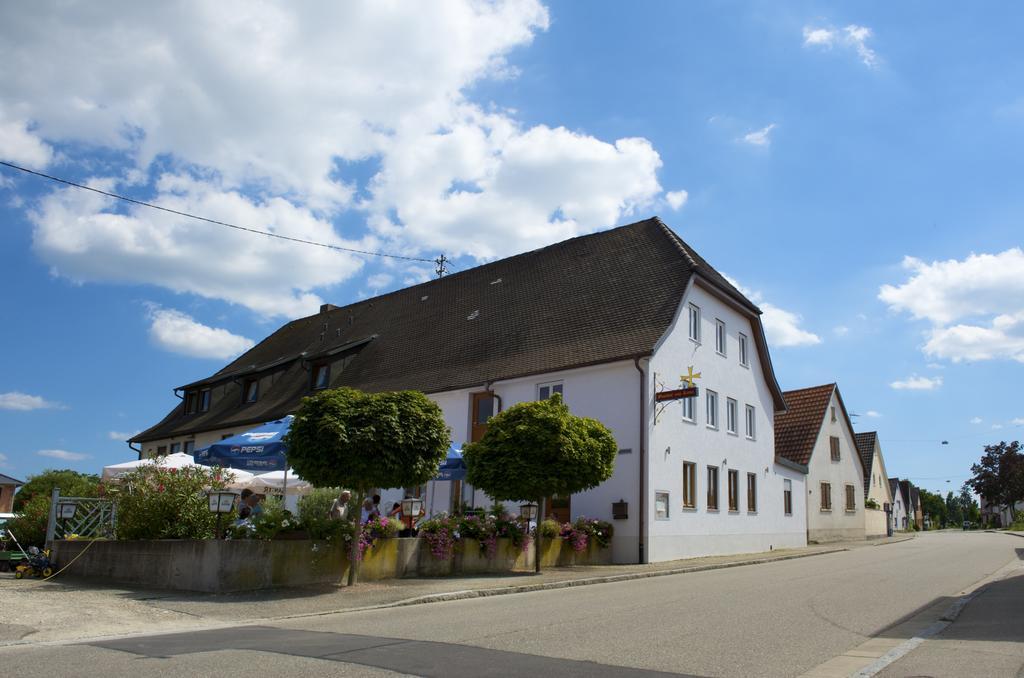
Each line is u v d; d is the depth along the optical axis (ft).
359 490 45.98
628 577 58.08
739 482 92.38
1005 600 40.11
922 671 23.08
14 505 91.25
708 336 88.94
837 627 31.96
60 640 28.45
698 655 25.55
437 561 53.83
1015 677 22.16
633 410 75.41
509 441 59.06
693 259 88.07
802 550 98.07
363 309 133.39
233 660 23.84
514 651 25.90
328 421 43.62
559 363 81.41
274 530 44.27
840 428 140.15
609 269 92.12
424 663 23.54
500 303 101.24
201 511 46.80
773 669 23.48
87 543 49.52
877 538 149.07
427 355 102.58
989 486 262.06
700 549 81.97
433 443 46.60
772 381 103.50
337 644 27.02
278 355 141.90
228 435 124.57
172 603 37.76
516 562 60.34
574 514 77.71
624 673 22.50
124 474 51.49
